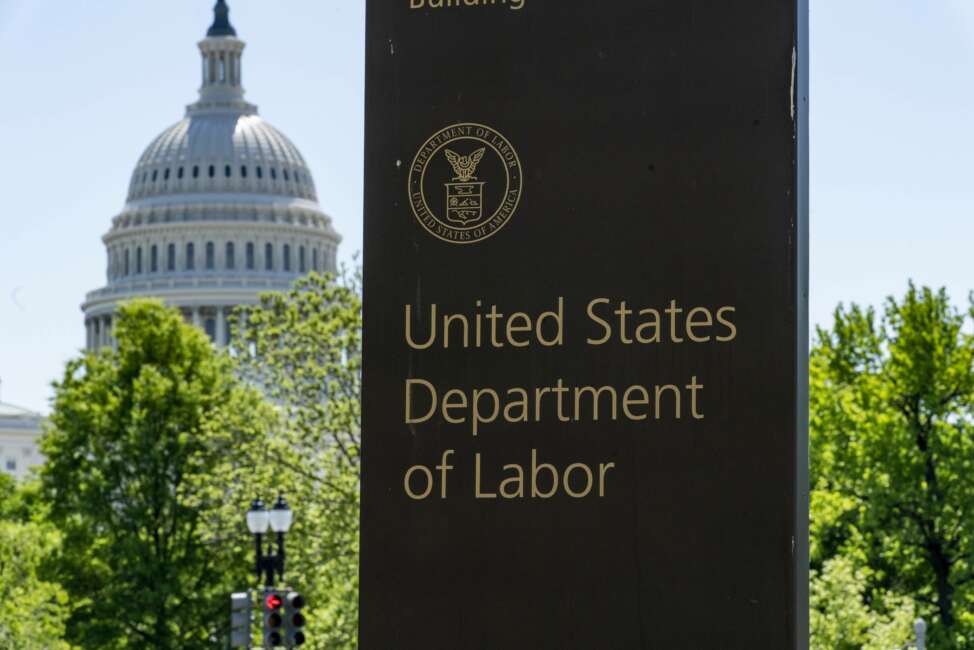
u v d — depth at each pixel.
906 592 76.31
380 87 13.42
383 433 13.27
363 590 13.16
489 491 13.05
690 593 12.65
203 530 82.44
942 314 75.44
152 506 91.69
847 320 80.56
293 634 54.41
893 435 73.56
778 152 12.74
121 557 89.00
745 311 12.72
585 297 13.01
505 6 13.27
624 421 12.88
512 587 12.95
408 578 13.11
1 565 81.38
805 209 12.95
